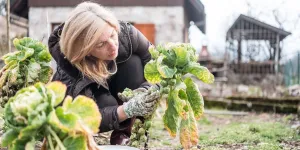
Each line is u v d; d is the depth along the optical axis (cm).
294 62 1296
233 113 723
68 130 122
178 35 1161
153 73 182
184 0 1214
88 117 133
